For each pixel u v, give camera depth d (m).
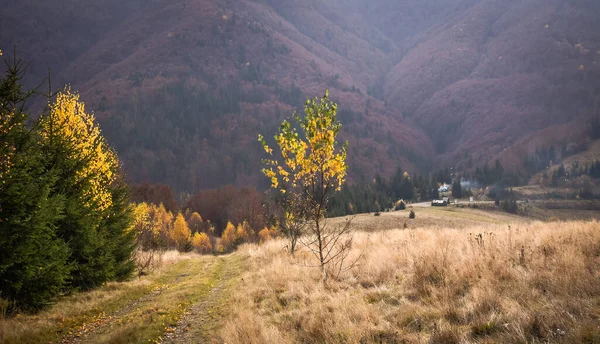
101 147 15.08
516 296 5.64
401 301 6.62
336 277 9.80
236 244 56.66
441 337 4.67
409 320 5.65
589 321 4.17
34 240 8.90
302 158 8.29
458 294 6.52
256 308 8.20
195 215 85.75
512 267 7.27
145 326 7.63
